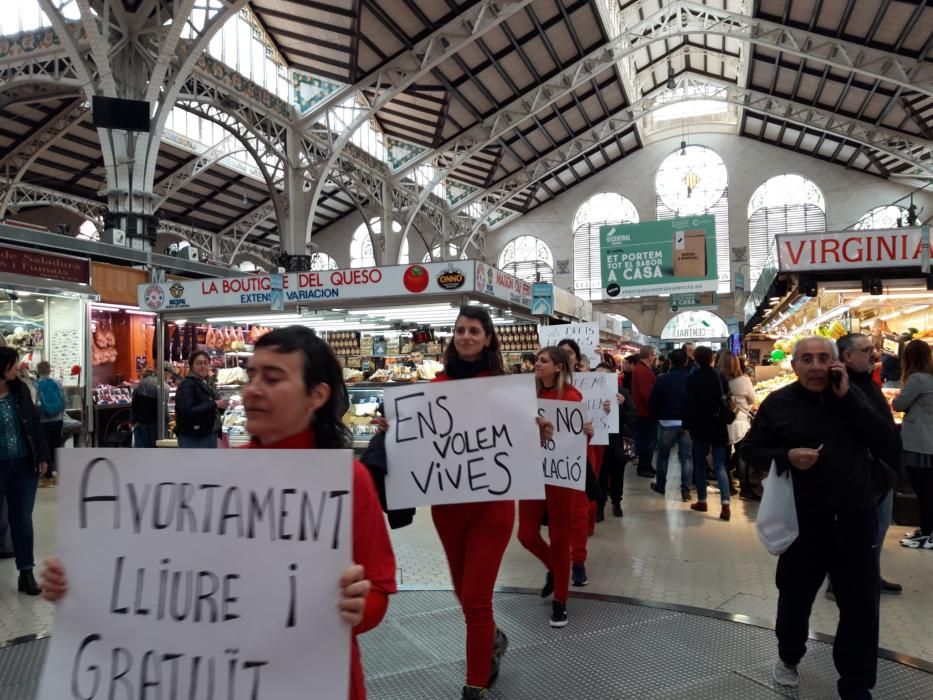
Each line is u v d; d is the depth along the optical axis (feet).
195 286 24.76
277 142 60.49
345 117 68.90
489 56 60.18
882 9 51.85
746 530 17.79
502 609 11.68
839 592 7.81
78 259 29.99
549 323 31.55
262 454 4.07
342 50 55.62
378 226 104.53
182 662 3.98
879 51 57.31
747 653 9.77
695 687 8.74
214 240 93.56
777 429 8.05
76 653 4.08
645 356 27.22
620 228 59.82
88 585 4.12
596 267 104.32
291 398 4.30
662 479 23.27
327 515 3.97
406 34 53.52
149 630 4.03
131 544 4.11
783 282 25.49
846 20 55.31
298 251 60.70
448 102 66.64
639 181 103.09
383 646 10.20
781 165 97.19
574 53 65.77
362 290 22.91
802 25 59.16
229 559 4.02
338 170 67.82
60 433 20.77
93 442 30.45
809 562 8.25
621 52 65.98
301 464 4.02
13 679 9.31
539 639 10.34
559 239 106.22
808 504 7.92
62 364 29.99
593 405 16.61
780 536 8.02
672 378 22.40
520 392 8.21
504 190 95.45
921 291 23.71
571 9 57.26
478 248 107.24
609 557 15.35
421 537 17.40
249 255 105.70
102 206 79.36
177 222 88.53
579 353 16.87
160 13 42.16
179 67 44.37
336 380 4.59
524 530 11.12
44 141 64.03
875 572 7.72
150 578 4.08
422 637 10.53
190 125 71.00
